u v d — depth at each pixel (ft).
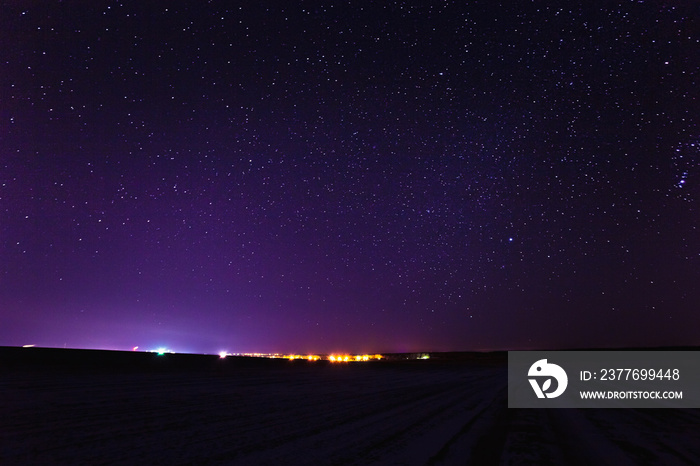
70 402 30.42
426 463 16.83
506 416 29.96
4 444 18.25
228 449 18.13
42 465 15.52
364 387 51.01
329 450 18.42
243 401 34.50
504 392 47.29
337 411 30.42
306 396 39.70
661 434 23.68
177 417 25.76
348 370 93.15
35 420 23.56
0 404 28.73
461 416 29.48
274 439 20.31
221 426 23.30
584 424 26.94
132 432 21.04
